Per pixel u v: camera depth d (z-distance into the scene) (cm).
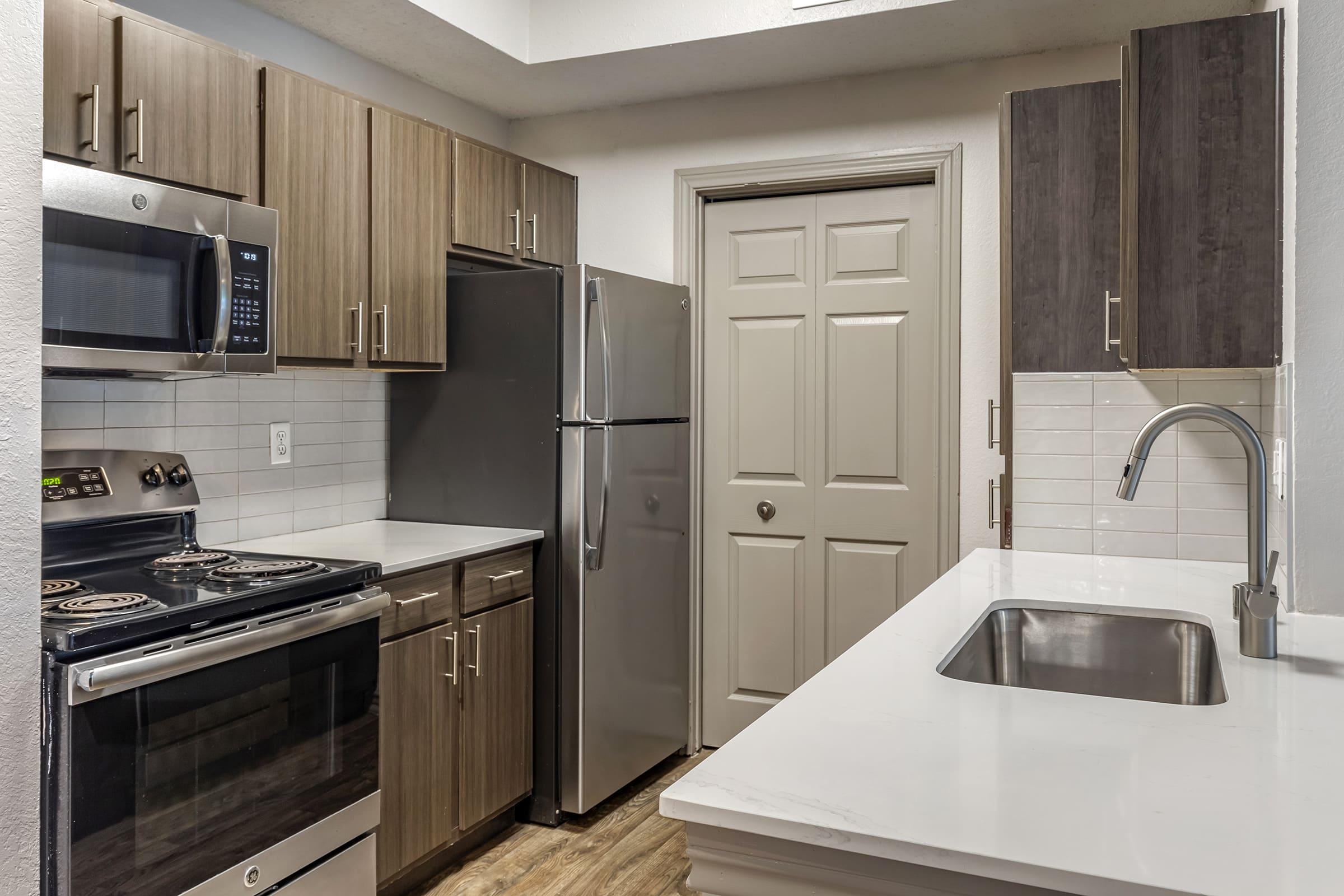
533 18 301
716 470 346
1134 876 75
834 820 85
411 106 313
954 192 302
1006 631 187
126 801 157
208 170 203
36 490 134
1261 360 193
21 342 131
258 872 181
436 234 273
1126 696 181
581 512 273
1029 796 91
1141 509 241
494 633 262
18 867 133
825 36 279
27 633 133
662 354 314
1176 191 197
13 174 129
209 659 169
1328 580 176
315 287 231
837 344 329
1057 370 244
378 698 212
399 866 230
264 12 258
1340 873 76
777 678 339
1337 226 174
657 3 286
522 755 276
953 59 298
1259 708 119
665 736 320
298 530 271
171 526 223
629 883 246
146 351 183
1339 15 173
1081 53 288
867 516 326
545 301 277
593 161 352
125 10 186
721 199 342
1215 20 194
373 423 298
